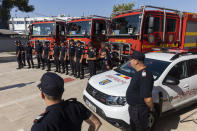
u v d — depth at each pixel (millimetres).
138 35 5785
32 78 6598
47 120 1030
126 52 6371
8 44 18531
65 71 7922
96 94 3023
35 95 4750
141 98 2102
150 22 5867
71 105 1196
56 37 8969
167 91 3000
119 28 6812
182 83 3279
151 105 2016
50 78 1075
